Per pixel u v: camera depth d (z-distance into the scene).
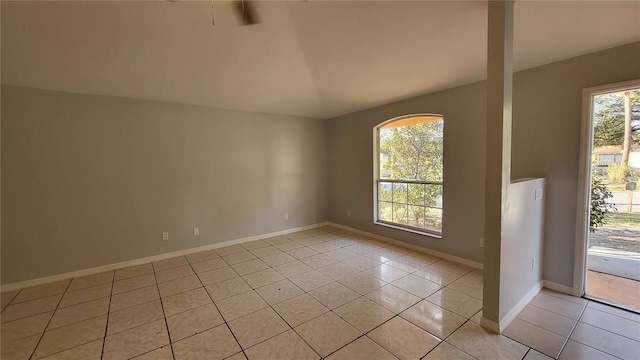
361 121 4.63
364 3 1.61
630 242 2.72
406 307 2.35
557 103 2.53
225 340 1.95
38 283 2.92
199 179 3.97
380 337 1.95
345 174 5.05
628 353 1.76
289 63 2.50
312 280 2.92
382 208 4.59
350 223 5.02
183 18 1.71
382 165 4.60
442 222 3.53
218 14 1.68
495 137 1.85
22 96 2.82
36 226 2.92
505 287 2.02
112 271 3.27
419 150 4.15
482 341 1.89
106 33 1.86
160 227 3.66
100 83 2.83
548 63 2.57
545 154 2.62
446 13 1.75
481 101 3.07
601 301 2.39
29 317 2.28
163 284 2.88
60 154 3.02
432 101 3.53
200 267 3.35
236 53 2.26
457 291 2.62
